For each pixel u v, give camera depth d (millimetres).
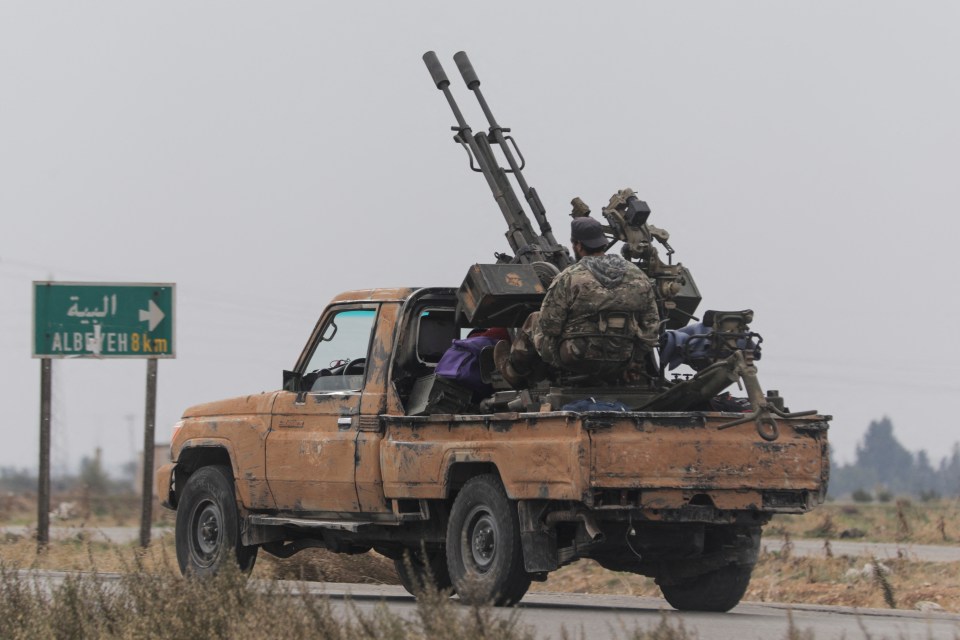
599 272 42750
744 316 43688
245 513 51531
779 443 42094
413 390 47188
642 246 45344
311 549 64062
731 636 36812
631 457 39969
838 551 90438
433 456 44281
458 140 53469
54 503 181500
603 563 46125
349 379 48500
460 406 46469
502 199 51406
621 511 40406
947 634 38281
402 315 47562
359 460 46844
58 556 73000
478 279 45094
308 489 48719
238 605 33875
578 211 46031
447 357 46469
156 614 33719
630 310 42875
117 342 82125
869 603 61500
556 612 43781
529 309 45625
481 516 43188
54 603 36406
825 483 42844
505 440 42000
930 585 66500
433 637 29625
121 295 82250
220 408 52781
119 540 93062
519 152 52156
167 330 82500
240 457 51000
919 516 133375
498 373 45656
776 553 82062
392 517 46406
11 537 86000
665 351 44844
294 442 49188
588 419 39531
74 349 81750
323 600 34031
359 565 63312
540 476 40438
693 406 42656
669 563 46094
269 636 30875
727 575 45844
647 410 42469
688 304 47375
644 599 56156
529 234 50875
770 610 47969
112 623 34625
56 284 81875
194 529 53094
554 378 44719
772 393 44219
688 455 40688
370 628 30875
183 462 54188
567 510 40625
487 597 41875
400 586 61156
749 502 41750
